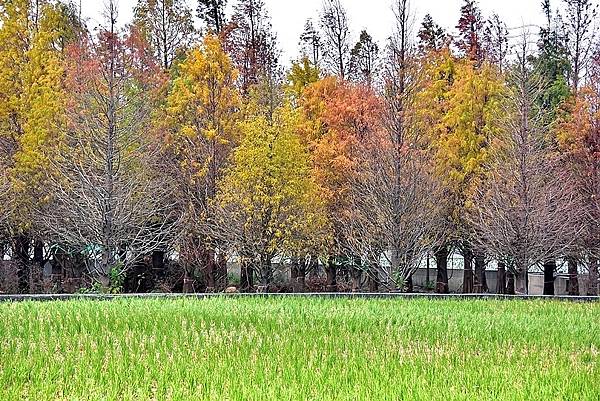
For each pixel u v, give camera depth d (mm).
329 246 41375
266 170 38031
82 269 45188
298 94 48938
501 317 24438
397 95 39469
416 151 38719
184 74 45688
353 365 15250
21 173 39531
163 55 52750
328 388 13172
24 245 43875
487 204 39000
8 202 38062
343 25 57656
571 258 44156
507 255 39250
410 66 40031
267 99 46312
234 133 41938
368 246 38969
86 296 31688
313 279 50594
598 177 41781
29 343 17062
